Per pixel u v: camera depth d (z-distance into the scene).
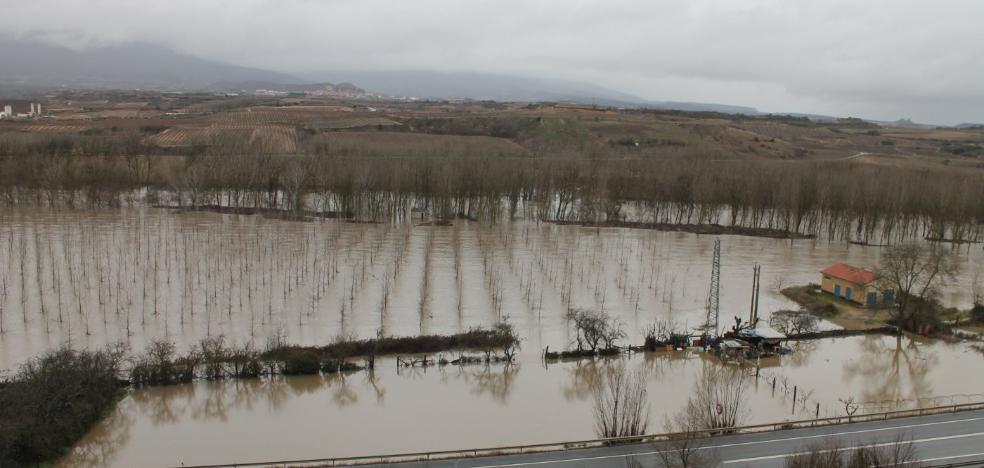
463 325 94.56
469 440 64.31
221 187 180.12
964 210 158.00
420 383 77.69
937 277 126.56
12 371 73.75
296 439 64.00
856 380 82.00
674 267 132.00
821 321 102.62
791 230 180.50
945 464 57.16
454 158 194.00
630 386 74.00
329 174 177.25
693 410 64.75
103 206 173.38
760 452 59.91
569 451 60.22
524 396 74.94
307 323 93.00
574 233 163.00
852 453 58.97
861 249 156.62
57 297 98.25
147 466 58.38
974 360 89.56
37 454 57.44
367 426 67.00
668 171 191.62
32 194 171.50
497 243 148.00
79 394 65.62
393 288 110.06
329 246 137.00
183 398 72.12
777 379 81.50
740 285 120.88
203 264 118.38
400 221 170.38
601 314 92.25
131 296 100.12
